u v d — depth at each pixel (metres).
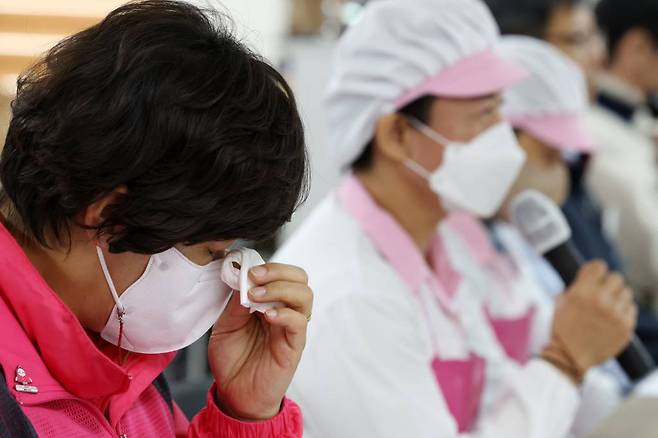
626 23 8.05
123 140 2.02
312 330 3.56
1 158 2.18
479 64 3.84
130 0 2.30
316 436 3.50
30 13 4.66
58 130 2.05
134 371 2.46
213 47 2.12
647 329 6.38
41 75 2.15
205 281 2.38
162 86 2.04
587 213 6.20
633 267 7.74
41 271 2.26
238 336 2.68
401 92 3.83
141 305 2.30
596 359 3.98
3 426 2.06
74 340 2.21
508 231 5.11
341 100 3.96
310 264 3.76
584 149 5.05
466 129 3.83
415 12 3.84
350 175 4.02
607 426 3.85
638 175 7.76
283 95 2.17
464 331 4.17
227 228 2.11
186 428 2.82
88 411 2.32
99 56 2.09
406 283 3.80
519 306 4.98
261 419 2.66
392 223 3.85
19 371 2.16
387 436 3.49
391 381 3.54
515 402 3.86
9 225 2.27
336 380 3.49
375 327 3.59
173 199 2.03
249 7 6.38
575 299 3.98
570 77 4.96
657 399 3.93
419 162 3.86
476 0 4.00
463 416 4.05
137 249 2.09
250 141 2.07
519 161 3.87
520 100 4.90
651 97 8.27
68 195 2.08
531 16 5.79
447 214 4.00
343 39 4.03
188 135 2.03
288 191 2.16
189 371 5.73
